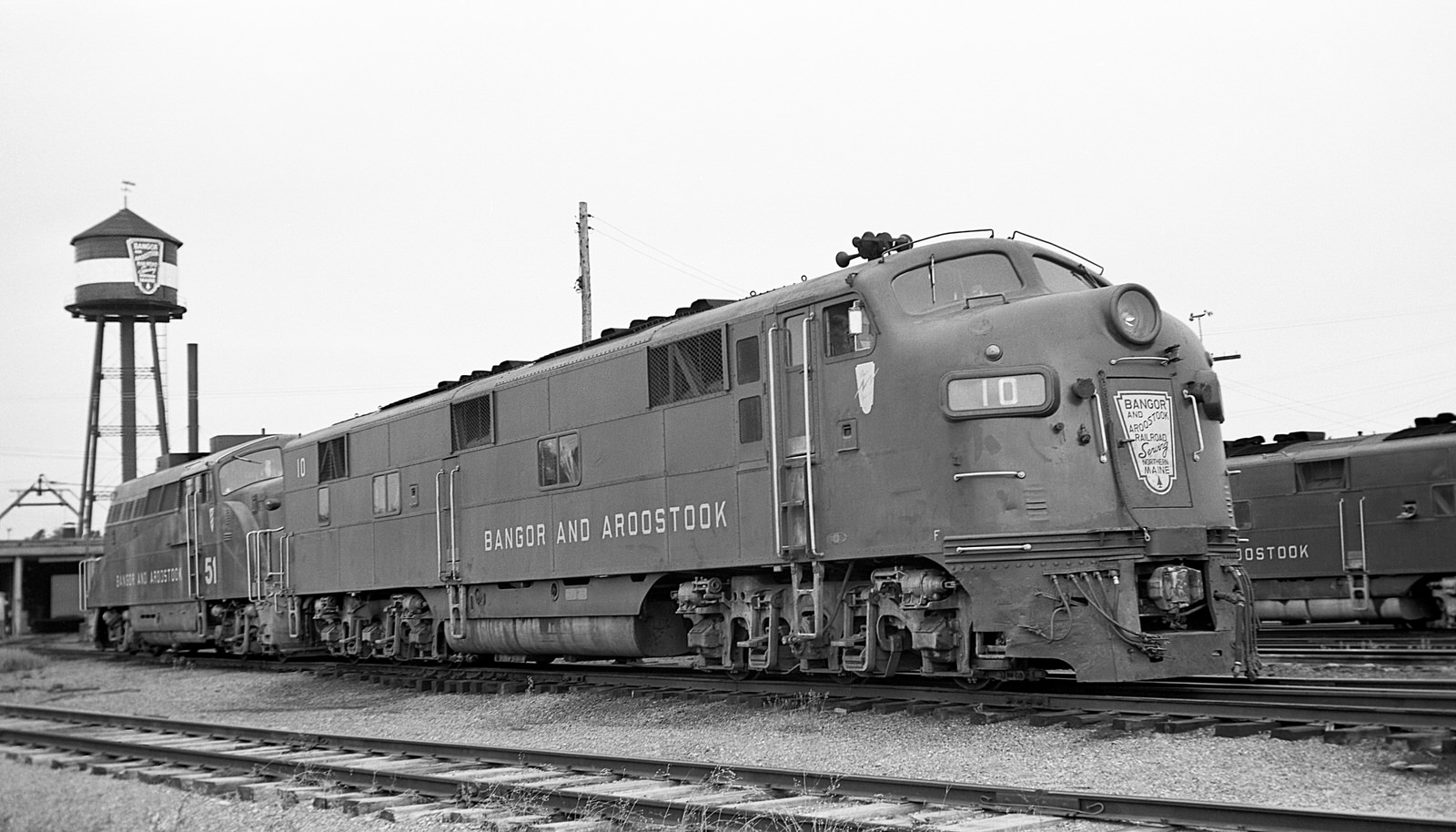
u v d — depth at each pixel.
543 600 18.83
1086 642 11.98
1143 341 12.76
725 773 10.10
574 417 17.84
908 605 12.98
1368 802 8.52
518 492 19.09
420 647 22.55
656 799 9.37
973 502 12.45
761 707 14.54
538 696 17.69
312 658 29.22
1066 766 10.20
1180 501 12.73
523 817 9.38
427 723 16.48
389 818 9.88
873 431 13.34
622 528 16.83
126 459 54.12
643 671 19.77
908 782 9.15
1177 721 11.20
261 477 29.70
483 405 20.00
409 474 22.03
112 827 10.30
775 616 14.88
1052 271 14.12
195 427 59.09
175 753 13.70
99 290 53.03
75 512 70.81
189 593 30.23
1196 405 13.09
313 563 25.20
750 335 14.84
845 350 13.73
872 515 13.34
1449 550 24.95
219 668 27.92
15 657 32.22
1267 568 28.22
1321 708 11.10
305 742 14.05
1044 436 12.33
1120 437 12.49
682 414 15.80
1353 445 26.98
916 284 13.58
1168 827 7.88
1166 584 12.25
